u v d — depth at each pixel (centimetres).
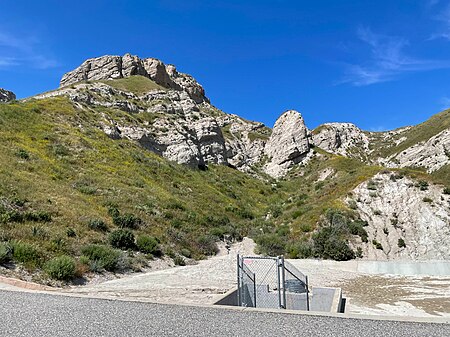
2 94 7744
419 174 4012
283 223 3919
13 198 2209
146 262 2169
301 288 1291
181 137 6538
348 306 1372
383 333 602
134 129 5931
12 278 1260
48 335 601
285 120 10044
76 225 2248
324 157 8625
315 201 4394
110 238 2236
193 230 3225
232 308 802
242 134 11688
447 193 3500
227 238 3434
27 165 3130
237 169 7906
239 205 5019
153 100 8006
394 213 3475
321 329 632
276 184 7425
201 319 709
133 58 10381
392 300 1527
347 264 2612
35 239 1814
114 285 1583
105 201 3011
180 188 4638
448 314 1284
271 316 730
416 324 650
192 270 2125
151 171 4731
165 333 618
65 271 1532
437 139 8619
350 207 3709
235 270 2155
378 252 2933
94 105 6406
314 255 2881
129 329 641
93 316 730
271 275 1638
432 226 3122
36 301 870
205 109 12962
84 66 10219
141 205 3247
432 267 2377
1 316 715
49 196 2577
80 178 3419
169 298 1260
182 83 13062
